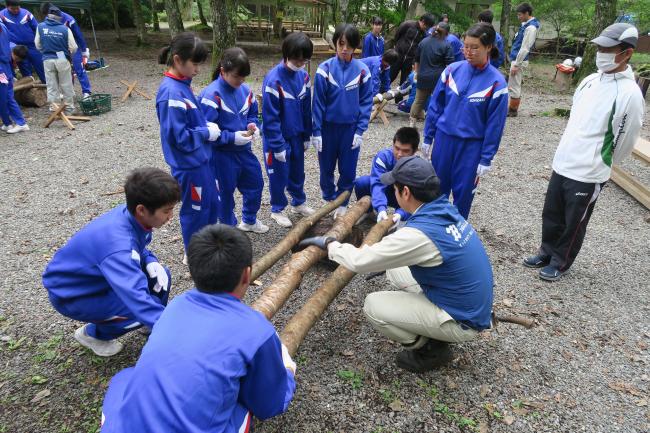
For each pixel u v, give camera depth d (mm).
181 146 3336
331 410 2693
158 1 27875
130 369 1976
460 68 4039
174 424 1506
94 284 2543
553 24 19781
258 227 4680
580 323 3555
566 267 4125
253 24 20281
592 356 3209
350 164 4891
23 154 6719
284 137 4488
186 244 3855
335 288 3053
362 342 3262
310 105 4586
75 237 2484
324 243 2867
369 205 4340
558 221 4066
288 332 2582
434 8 18203
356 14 18297
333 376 2945
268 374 1756
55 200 5305
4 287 3719
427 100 8508
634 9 16875
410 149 3748
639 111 3525
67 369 2926
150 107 9500
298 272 3014
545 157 7406
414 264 2539
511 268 4301
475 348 3244
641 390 2924
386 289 3881
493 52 3977
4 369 2916
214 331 1623
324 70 4375
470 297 2615
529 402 2799
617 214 5555
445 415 2684
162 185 2283
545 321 3559
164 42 19516
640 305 3801
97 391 2764
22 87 8922
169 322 1679
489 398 2822
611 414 2734
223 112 3879
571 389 2916
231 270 1701
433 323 2693
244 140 3912
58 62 8617
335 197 5188
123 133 7793
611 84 3576
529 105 11109
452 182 4324
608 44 3406
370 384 2891
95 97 9008
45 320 3365
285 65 4199
